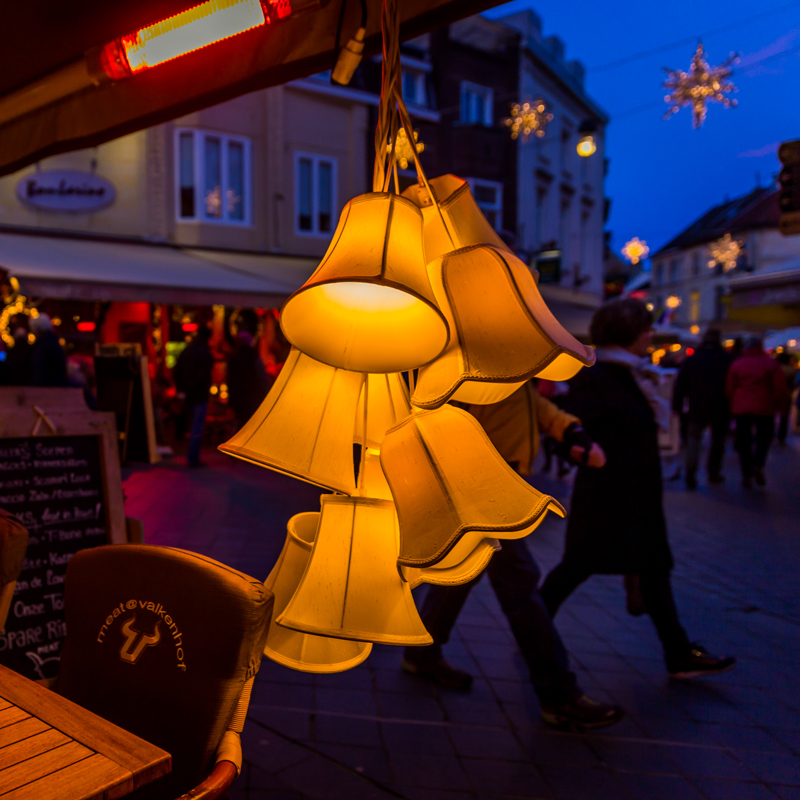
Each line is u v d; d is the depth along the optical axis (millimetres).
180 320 13320
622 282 25234
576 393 3252
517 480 976
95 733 1157
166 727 1347
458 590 3232
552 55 21125
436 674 3291
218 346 13055
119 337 12953
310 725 2867
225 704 1317
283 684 3238
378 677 3350
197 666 1337
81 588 1512
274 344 13719
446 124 18453
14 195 12375
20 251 10828
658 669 3588
